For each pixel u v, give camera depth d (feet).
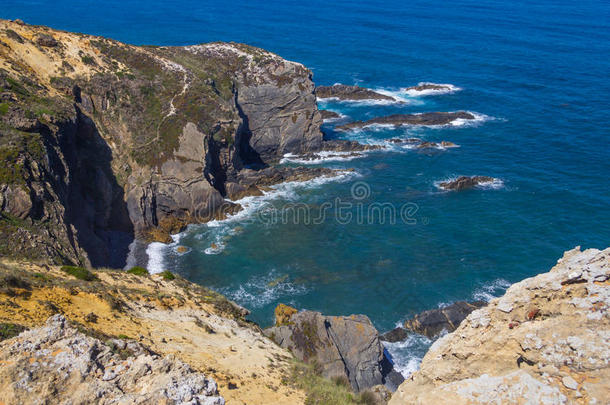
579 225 174.50
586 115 287.69
